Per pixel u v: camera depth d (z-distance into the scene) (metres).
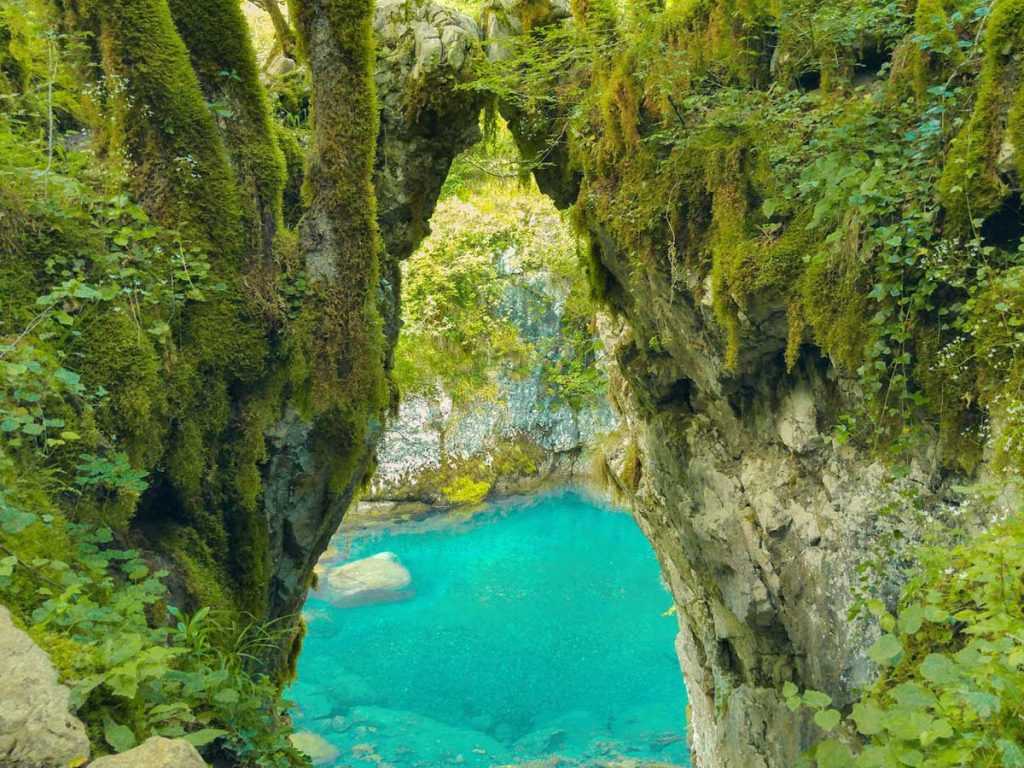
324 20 5.69
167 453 4.74
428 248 16.80
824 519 5.20
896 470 4.34
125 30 4.72
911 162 4.08
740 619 6.20
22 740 1.86
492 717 11.20
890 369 4.32
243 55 5.27
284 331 5.43
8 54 5.18
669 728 10.86
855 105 4.45
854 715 2.20
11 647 2.04
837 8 4.74
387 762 10.09
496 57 6.99
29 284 3.91
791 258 4.74
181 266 4.86
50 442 3.04
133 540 4.42
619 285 7.17
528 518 17.92
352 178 5.80
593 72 6.25
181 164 4.91
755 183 5.02
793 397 5.45
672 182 5.60
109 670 2.26
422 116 6.90
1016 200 3.76
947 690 2.13
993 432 3.77
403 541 16.73
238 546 5.33
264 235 5.41
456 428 17.53
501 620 14.03
